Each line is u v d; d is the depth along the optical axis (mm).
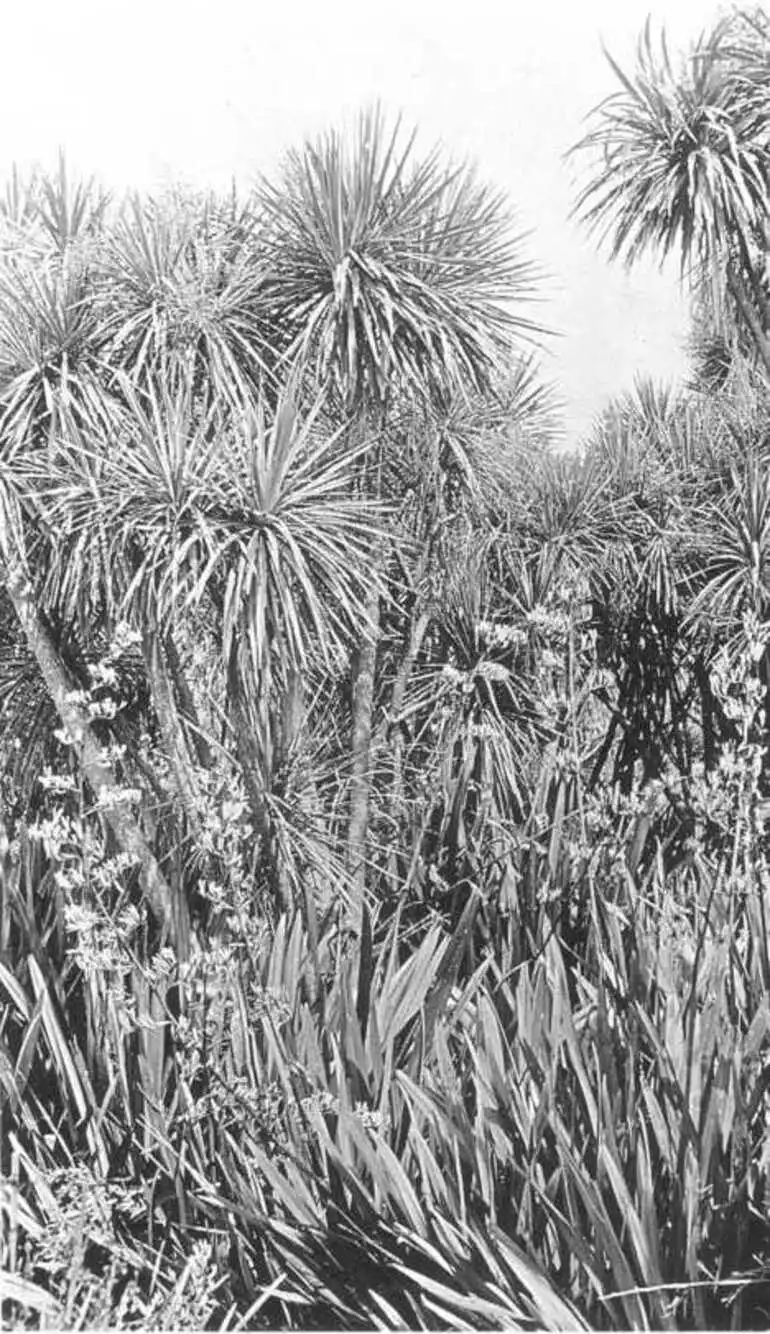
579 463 5469
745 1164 2408
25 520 3473
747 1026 3041
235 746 3699
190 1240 2594
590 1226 2416
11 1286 2158
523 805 4594
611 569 5270
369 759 3928
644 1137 2389
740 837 3771
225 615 3062
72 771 3973
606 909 3348
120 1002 2926
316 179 3637
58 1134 2766
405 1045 3107
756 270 4664
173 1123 2836
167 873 3600
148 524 3178
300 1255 2484
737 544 4914
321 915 3615
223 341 3449
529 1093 2699
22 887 3742
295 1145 2672
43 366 3438
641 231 4586
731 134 4105
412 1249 2443
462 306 3670
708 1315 2318
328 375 3695
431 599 4562
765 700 4785
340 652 3600
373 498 3871
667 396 6082
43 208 3818
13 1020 3209
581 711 4875
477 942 3727
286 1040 2992
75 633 3838
